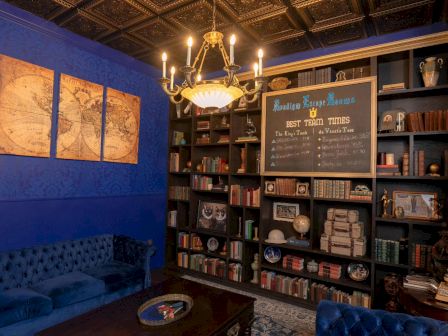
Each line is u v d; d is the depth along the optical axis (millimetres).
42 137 3285
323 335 1676
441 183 3148
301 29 3402
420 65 3164
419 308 2223
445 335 1391
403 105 3385
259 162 4113
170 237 5004
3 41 2982
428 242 3172
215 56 4219
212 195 4844
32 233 3213
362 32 3430
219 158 4500
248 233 4059
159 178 4859
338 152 3447
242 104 4293
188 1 2914
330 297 3379
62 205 3492
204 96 2127
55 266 3193
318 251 3486
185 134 5195
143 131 4551
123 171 4258
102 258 3686
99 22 3328
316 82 3676
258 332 2828
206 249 4617
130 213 4352
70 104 3562
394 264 3055
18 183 3111
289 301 3576
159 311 2145
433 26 3213
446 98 3182
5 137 2988
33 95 3207
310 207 3605
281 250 4082
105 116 3979
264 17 3141
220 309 2256
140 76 4496
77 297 2805
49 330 1895
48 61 3357
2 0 2930
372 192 3221
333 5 2900
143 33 3584
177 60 4430
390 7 2906
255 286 3916
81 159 3682
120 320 2047
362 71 3561
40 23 3258
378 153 3393
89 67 3783
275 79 3984
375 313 1646
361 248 3277
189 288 2666
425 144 3250
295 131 3760
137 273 3420
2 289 2746
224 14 3115
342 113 3449
